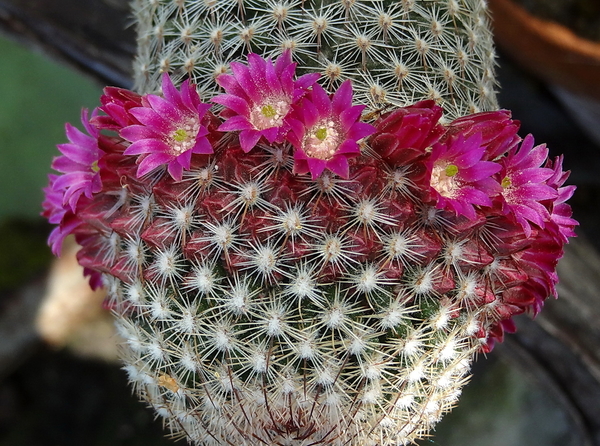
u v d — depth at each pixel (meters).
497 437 0.28
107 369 0.32
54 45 0.22
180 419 0.13
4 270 0.30
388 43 0.13
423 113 0.11
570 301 0.21
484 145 0.12
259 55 0.12
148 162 0.12
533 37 0.22
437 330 0.12
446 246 0.12
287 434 0.12
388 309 0.12
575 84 0.22
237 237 0.12
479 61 0.14
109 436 0.31
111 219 0.13
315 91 0.11
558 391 0.22
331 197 0.11
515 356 0.22
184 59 0.13
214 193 0.12
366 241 0.11
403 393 0.12
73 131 0.14
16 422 0.31
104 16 0.22
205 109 0.11
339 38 0.12
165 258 0.12
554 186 0.13
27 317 0.30
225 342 0.12
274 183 0.11
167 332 0.12
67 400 0.31
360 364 0.12
